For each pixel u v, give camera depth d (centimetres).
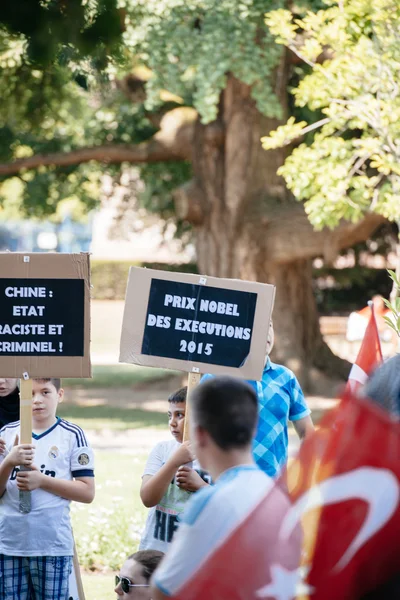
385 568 315
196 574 335
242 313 575
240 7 1806
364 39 1220
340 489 320
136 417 2106
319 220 1370
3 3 630
